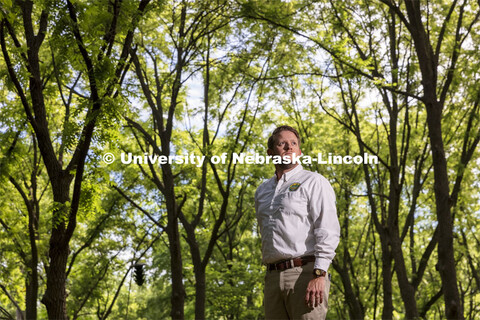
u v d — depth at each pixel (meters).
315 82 18.88
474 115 14.16
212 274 22.06
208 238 21.20
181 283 13.58
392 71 13.67
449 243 12.34
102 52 7.08
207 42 14.61
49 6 6.71
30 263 15.85
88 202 8.14
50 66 10.13
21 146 10.71
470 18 15.20
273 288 3.56
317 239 3.49
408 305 15.40
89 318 21.12
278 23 13.46
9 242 16.05
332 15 14.55
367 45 15.70
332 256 3.47
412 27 12.70
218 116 16.48
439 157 12.50
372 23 15.27
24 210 15.87
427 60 12.64
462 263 23.64
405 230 16.58
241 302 22.41
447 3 15.16
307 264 3.52
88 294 19.47
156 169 18.36
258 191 3.82
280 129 3.85
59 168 8.16
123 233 20.14
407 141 15.30
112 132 7.31
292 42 14.55
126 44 7.57
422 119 19.42
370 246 22.84
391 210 15.94
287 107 18.58
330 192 3.62
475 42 15.09
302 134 19.97
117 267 20.11
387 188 20.94
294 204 3.58
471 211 19.52
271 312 3.62
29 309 15.07
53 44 7.13
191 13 14.30
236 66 15.07
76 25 6.75
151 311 26.27
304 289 3.47
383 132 20.58
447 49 14.84
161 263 26.19
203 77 16.05
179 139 18.31
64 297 8.08
